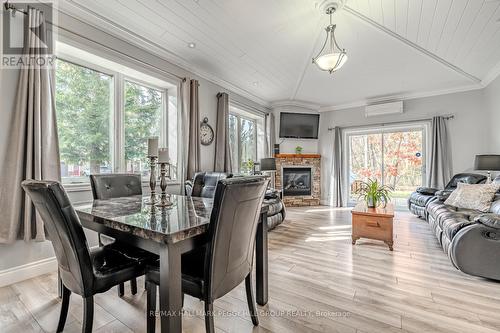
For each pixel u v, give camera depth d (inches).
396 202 220.1
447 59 147.9
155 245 43.3
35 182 44.0
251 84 189.2
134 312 65.1
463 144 187.8
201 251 58.5
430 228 148.5
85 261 47.1
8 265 80.4
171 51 135.0
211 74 167.9
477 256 81.6
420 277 84.8
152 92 141.7
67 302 56.2
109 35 109.5
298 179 247.9
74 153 105.7
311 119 246.1
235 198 44.0
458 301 69.5
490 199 116.4
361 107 233.5
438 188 187.9
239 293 76.4
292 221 172.4
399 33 122.3
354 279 83.7
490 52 136.6
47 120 86.0
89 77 111.7
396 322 60.4
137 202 74.0
